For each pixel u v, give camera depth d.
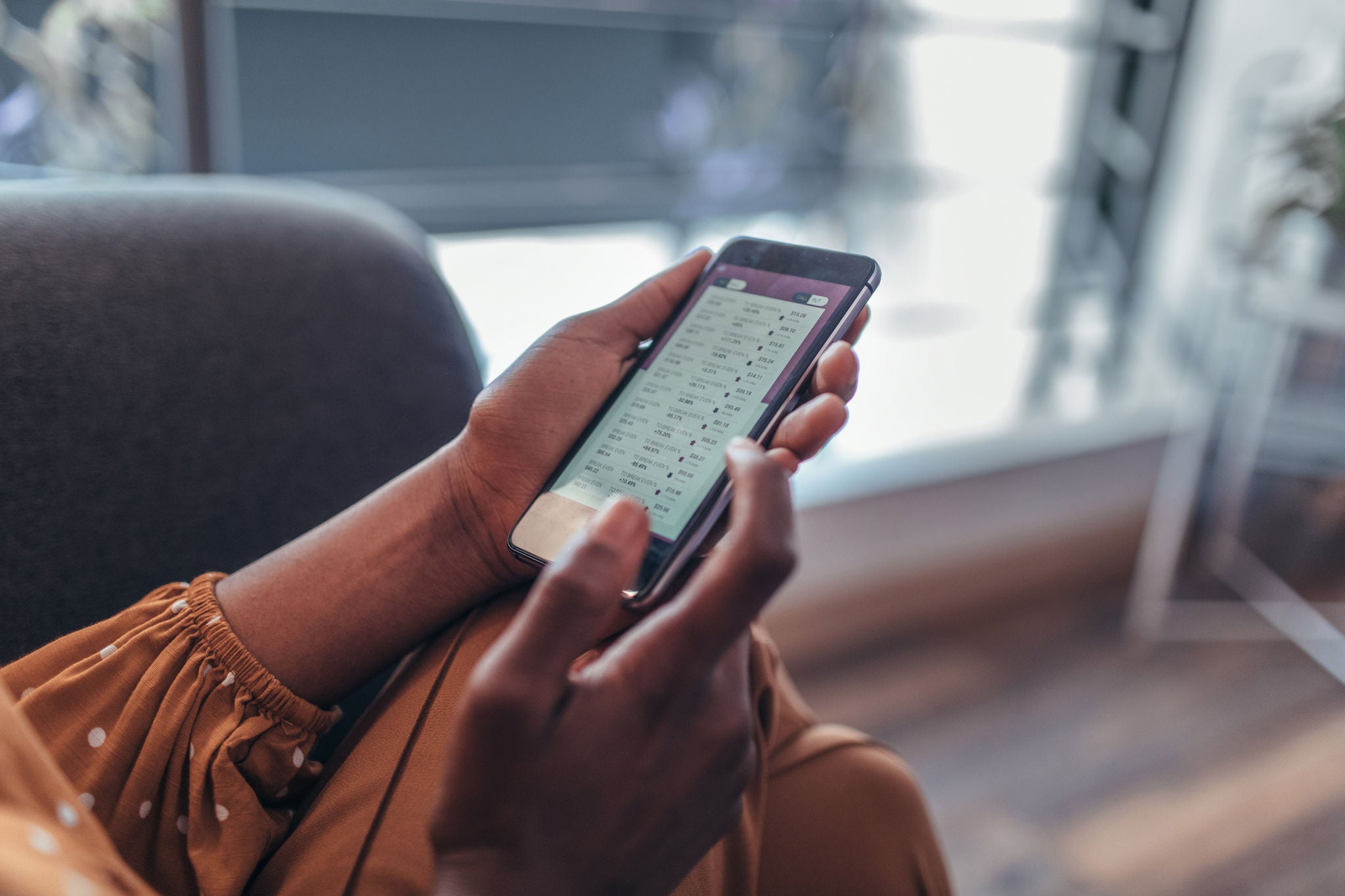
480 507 0.40
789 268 0.47
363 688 0.49
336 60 2.02
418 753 0.35
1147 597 1.59
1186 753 1.30
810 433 0.36
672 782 0.27
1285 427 1.53
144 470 0.45
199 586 0.38
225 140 1.03
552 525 0.39
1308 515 1.53
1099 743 1.32
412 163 2.20
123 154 1.14
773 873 0.46
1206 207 1.73
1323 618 1.51
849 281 0.44
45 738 0.35
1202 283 1.74
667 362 0.45
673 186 2.04
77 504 0.43
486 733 0.23
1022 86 1.86
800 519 1.41
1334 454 1.50
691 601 0.25
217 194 0.53
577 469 0.41
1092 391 1.93
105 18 1.08
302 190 0.58
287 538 0.49
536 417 0.41
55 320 0.44
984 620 1.62
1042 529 1.66
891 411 1.80
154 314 0.47
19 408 0.42
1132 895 1.06
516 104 2.22
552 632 0.23
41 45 1.08
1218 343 1.61
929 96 1.83
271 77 1.97
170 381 0.46
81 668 0.37
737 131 2.02
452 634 0.40
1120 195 1.91
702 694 0.27
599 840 0.26
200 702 0.36
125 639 0.37
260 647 0.37
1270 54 1.58
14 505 0.41
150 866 0.36
